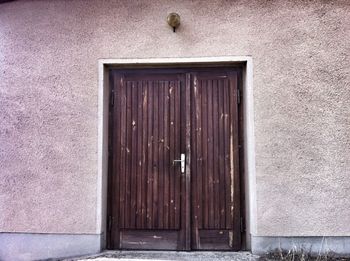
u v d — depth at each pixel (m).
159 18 3.88
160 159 3.87
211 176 3.82
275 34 3.78
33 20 3.99
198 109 3.91
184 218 3.78
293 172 3.62
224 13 3.83
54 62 3.92
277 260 3.36
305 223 3.56
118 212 3.84
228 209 3.77
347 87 3.70
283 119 3.68
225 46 3.79
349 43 3.75
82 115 3.83
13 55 3.97
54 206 3.73
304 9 3.79
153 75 3.99
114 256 3.53
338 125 3.66
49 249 3.69
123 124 3.95
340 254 3.50
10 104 3.91
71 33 3.94
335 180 3.60
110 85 4.01
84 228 3.68
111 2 3.93
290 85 3.72
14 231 3.74
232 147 3.85
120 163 3.89
